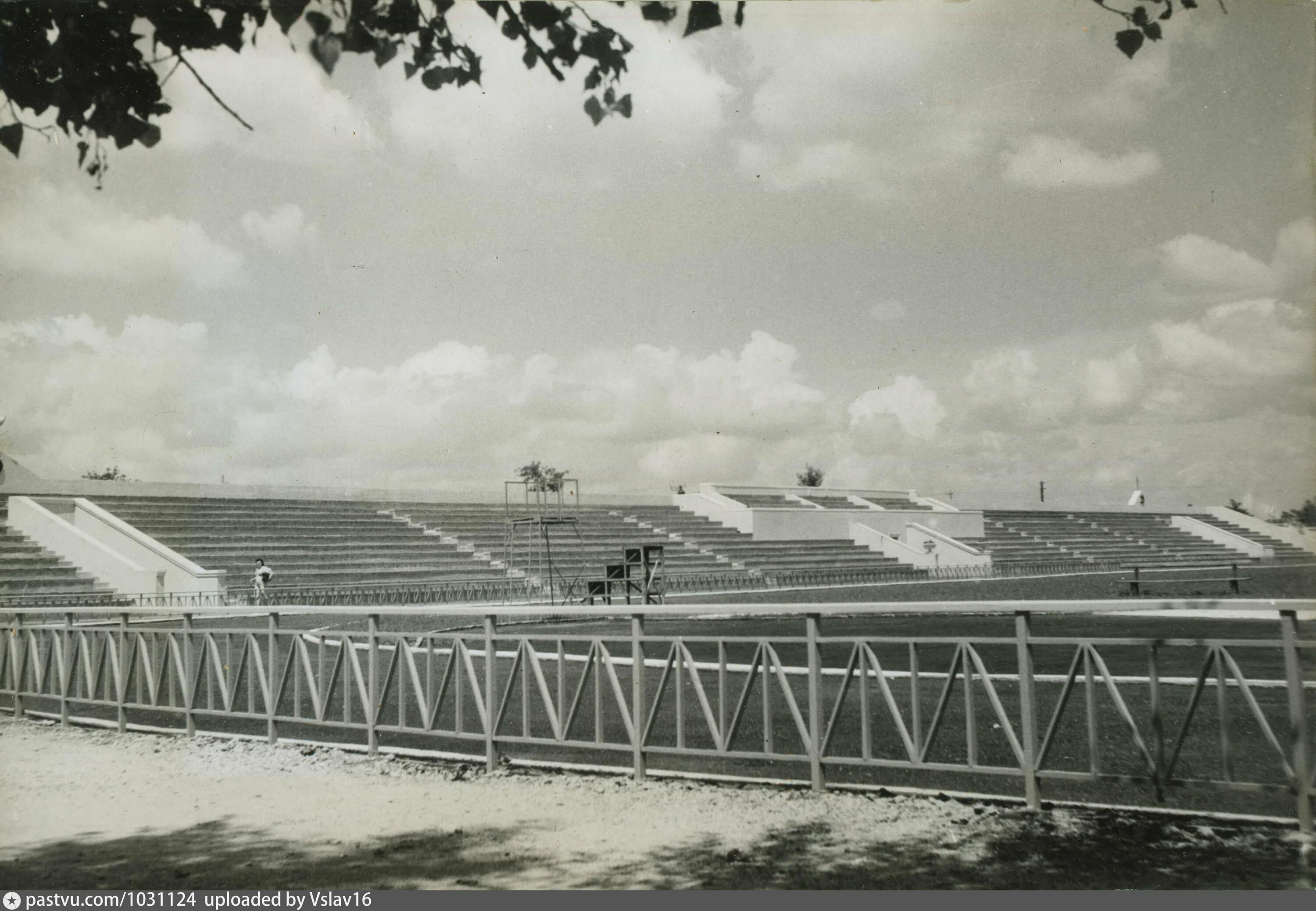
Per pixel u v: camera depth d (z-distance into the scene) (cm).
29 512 3011
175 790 716
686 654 700
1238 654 1289
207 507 3659
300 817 638
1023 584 4038
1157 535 6831
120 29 525
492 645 761
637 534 4750
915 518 5841
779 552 4909
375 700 813
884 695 640
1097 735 589
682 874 515
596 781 707
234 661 905
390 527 4012
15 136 536
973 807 611
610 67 580
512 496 4712
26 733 959
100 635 1005
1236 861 509
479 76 568
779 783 673
